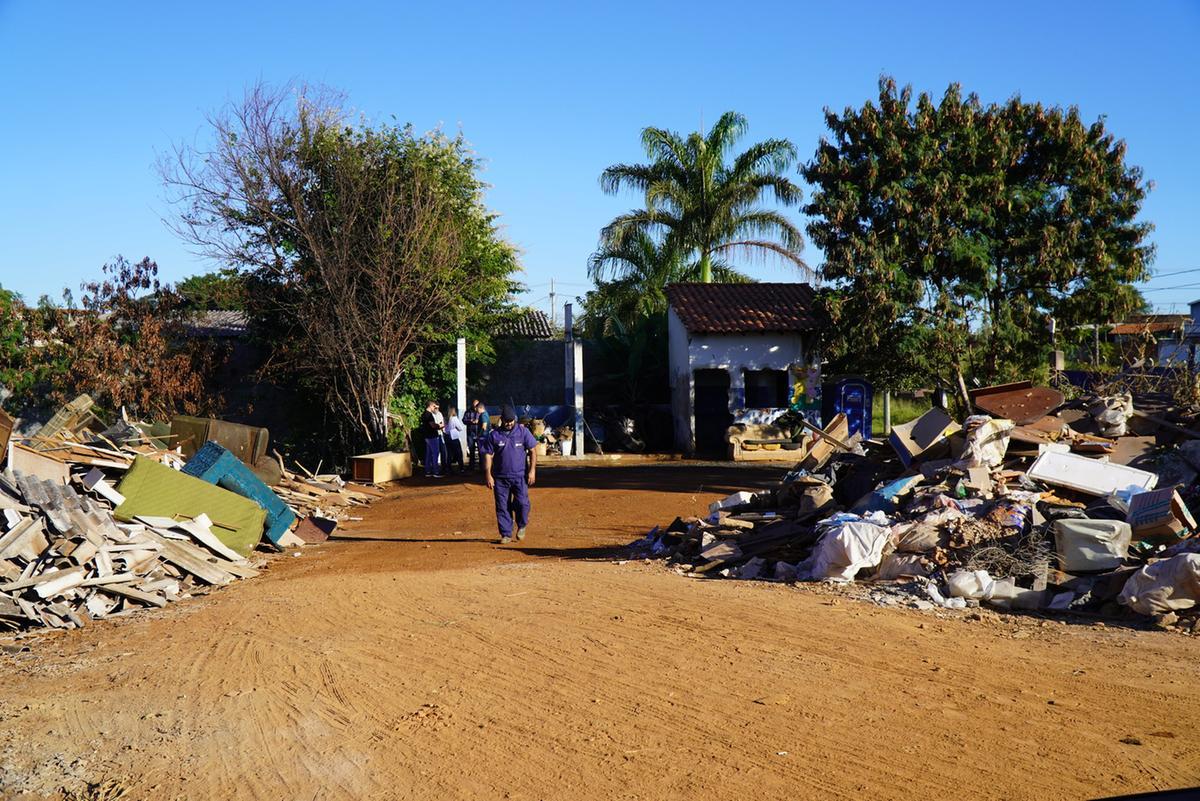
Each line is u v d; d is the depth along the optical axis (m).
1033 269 24.67
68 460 12.59
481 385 30.62
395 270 25.75
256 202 25.25
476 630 7.68
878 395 40.41
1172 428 12.02
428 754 5.07
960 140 25.75
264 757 5.16
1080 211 25.17
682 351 29.72
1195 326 30.58
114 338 24.66
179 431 18.17
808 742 4.98
